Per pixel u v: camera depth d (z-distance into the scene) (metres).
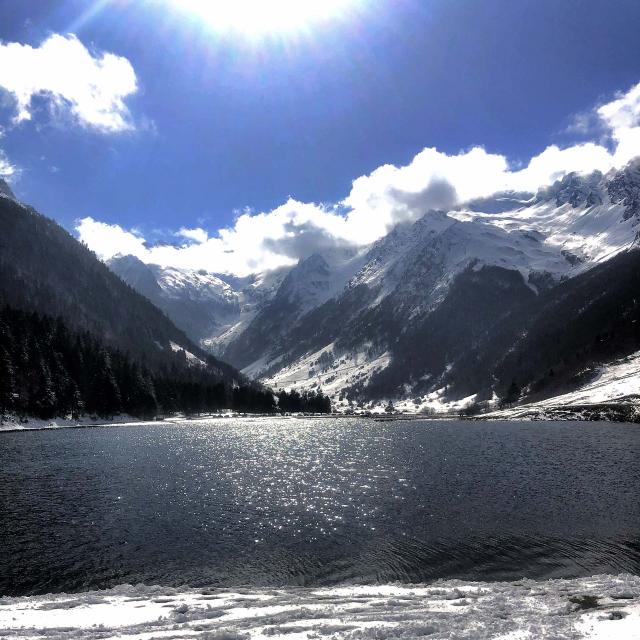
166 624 19.78
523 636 14.88
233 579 31.62
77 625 19.73
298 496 53.72
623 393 161.00
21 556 35.38
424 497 52.09
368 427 163.12
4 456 84.50
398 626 17.05
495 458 78.62
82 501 51.38
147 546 37.47
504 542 37.31
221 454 89.25
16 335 162.62
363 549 36.59
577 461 72.81
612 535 38.28
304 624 18.48
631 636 14.14
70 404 164.00
